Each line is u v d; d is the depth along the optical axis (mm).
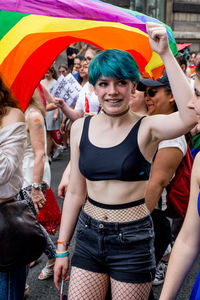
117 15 1537
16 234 1664
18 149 1723
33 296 2584
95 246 1520
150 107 2049
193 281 2752
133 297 1471
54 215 2566
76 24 1667
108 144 1462
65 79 2732
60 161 6309
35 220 1777
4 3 1453
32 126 2377
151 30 1236
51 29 1718
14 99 1809
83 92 2842
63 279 1721
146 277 1480
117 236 1464
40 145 2402
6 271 1669
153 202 1791
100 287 1563
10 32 1746
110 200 1480
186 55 5551
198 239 1229
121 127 1467
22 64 1873
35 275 2844
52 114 5668
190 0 13227
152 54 1917
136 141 1431
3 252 1640
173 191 2047
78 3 1492
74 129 1601
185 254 1233
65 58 10289
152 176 1815
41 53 1899
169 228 2102
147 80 2002
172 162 1797
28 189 2438
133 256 1460
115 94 1410
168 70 1258
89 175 1498
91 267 1551
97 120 1545
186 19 13367
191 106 1175
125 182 1453
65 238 1715
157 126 1396
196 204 1197
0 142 1684
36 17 1700
